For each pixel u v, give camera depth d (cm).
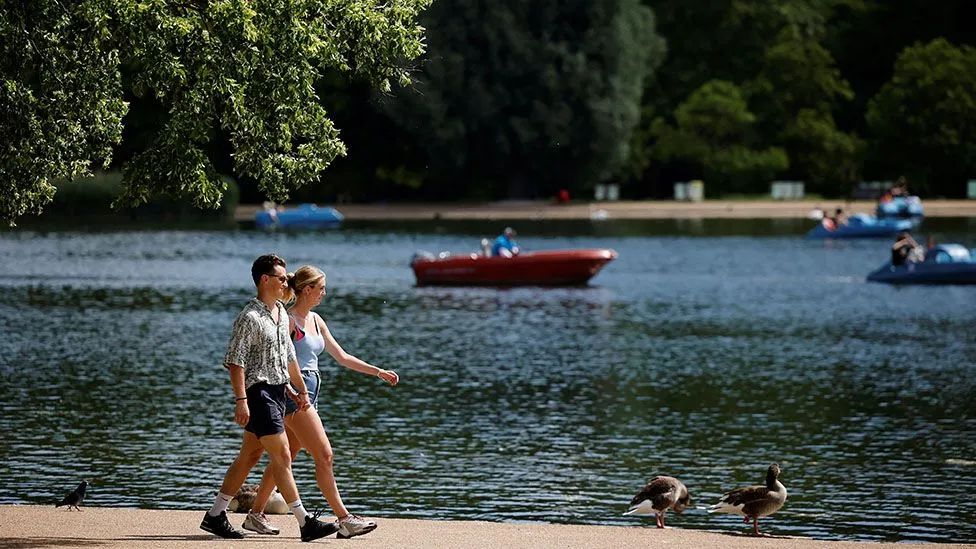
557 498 3666
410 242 15000
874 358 6506
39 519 2794
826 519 3469
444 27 19438
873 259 12731
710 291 10100
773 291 10069
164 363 6200
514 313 8662
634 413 4981
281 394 2475
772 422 4806
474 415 4938
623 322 8112
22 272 11375
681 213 19788
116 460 4091
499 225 17912
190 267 11894
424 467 4050
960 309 8788
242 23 2803
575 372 6038
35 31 2795
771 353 6700
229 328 7612
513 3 19700
